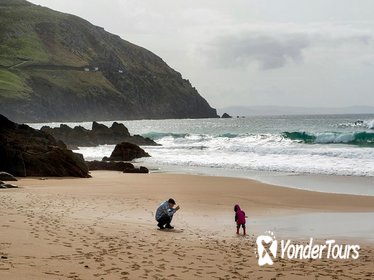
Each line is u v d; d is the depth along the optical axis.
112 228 14.27
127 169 38.66
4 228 12.85
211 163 44.12
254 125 141.50
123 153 53.50
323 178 31.53
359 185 27.95
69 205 19.06
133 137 81.88
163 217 14.87
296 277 9.48
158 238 13.21
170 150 62.28
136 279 8.67
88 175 34.91
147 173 37.91
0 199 20.16
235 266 10.25
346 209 19.88
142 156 53.88
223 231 14.93
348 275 9.69
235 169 39.12
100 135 83.06
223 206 20.75
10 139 37.19
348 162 39.03
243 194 24.72
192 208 20.09
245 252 11.77
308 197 23.55
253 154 49.88
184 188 27.22
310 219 17.45
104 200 21.33
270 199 22.95
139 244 12.09
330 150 47.16
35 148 36.38
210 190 26.31
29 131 42.53
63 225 14.05
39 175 34.78
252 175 34.53
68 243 11.48
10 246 10.66
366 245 12.89
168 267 9.80
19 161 34.59
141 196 23.31
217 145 64.00
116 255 10.57
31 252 10.21
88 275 8.66
